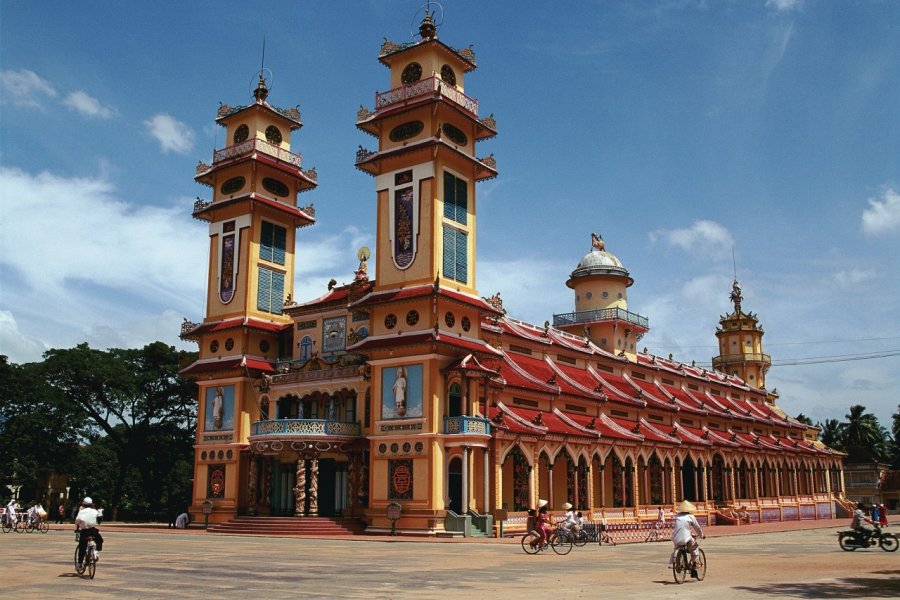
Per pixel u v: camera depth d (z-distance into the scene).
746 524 73.19
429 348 47.44
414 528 45.81
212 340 60.38
